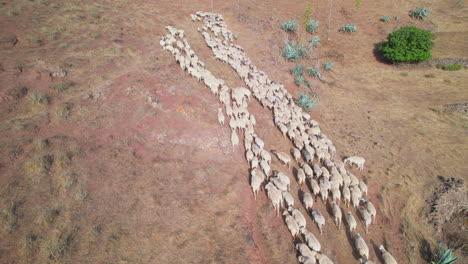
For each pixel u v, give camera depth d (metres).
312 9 35.44
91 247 9.01
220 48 22.02
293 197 12.91
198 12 27.58
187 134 14.23
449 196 13.91
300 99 20.14
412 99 23.67
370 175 14.94
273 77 22.48
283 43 27.61
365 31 33.75
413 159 16.36
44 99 13.43
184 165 12.71
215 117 15.70
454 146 17.69
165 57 19.41
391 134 18.53
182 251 9.57
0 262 8.11
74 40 18.52
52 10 21.52
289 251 10.64
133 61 18.12
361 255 10.98
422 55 27.86
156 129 13.98
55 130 12.48
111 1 26.47
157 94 15.82
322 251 11.07
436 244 12.26
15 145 11.20
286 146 15.74
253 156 14.04
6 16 18.78
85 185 10.72
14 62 15.00
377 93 24.30
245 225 11.02
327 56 28.94
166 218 10.43
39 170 10.62
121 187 11.05
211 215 10.99
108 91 15.16
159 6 27.91
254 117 17.06
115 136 13.07
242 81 19.75
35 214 9.38
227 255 9.75
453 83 26.22
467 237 12.62
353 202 12.86
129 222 9.98
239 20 29.00
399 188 14.27
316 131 16.69
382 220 12.95
